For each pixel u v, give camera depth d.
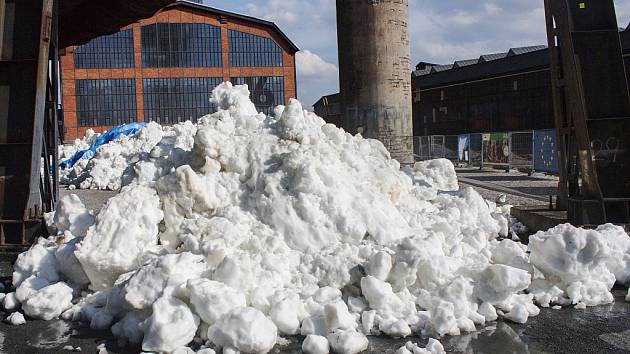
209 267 5.21
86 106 61.91
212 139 6.83
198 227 5.91
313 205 6.14
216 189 6.44
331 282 5.32
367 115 10.77
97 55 61.97
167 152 7.82
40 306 5.28
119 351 4.50
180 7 62.62
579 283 5.60
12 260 7.63
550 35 9.55
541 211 9.74
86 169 20.95
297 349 4.44
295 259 5.55
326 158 6.79
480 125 56.84
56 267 5.93
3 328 5.12
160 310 4.41
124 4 16.69
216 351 4.36
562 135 9.56
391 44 10.72
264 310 4.81
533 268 5.86
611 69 8.63
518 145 26.17
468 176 23.81
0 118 8.18
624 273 6.20
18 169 8.12
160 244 6.11
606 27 8.71
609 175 8.52
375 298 4.91
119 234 5.71
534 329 4.87
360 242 6.07
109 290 5.47
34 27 8.27
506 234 8.87
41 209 8.48
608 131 8.56
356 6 10.66
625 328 4.88
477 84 56.69
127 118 62.72
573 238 5.59
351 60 10.80
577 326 4.94
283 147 6.87
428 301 5.03
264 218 6.18
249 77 64.38
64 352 4.55
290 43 64.88
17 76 8.22
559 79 9.49
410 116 11.09
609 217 8.45
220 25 63.56
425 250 5.27
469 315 5.00
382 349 4.43
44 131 9.13
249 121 7.64
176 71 63.28
